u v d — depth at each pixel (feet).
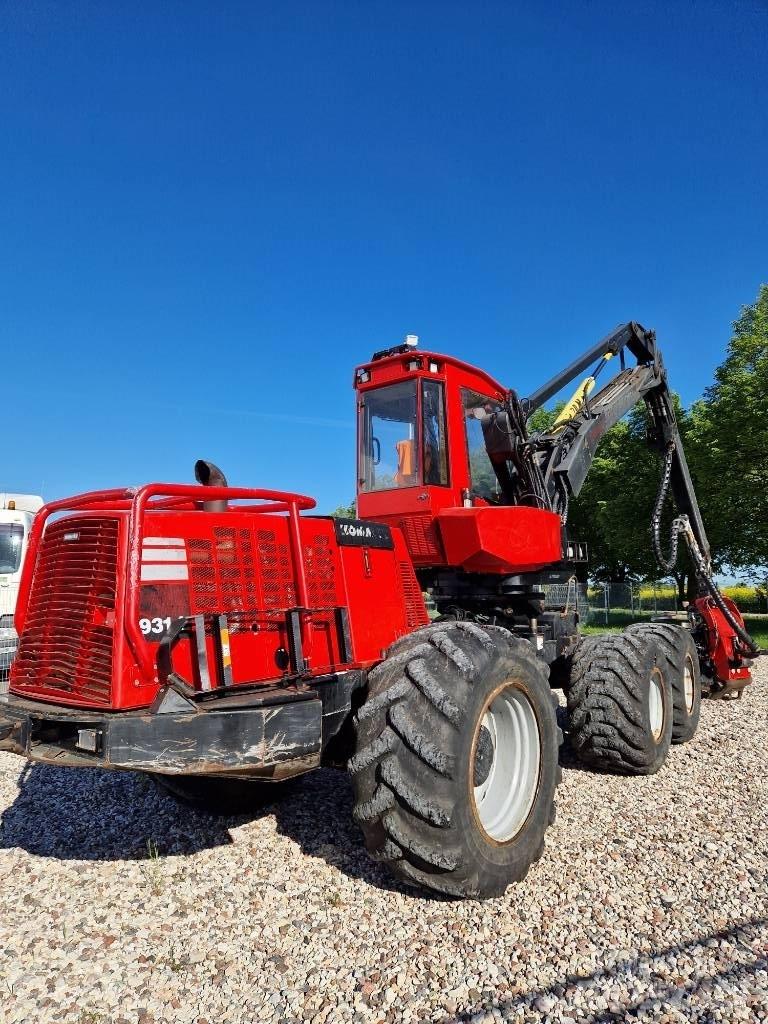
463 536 15.80
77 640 9.97
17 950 9.27
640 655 16.65
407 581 14.80
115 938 9.50
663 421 26.91
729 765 17.51
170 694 9.00
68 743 9.59
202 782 13.43
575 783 15.97
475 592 18.66
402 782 9.36
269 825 13.52
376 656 13.21
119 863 12.03
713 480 68.28
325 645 12.10
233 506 13.29
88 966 8.82
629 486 82.89
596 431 22.26
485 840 10.00
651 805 14.44
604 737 16.03
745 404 65.67
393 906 10.11
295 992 8.13
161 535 10.03
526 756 11.52
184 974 8.58
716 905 10.06
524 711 11.61
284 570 11.56
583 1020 7.52
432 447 16.79
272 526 11.55
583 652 17.22
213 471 11.91
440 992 8.05
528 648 11.74
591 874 11.14
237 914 10.05
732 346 70.64
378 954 8.86
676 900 10.22
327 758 12.32
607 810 14.14
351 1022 7.59
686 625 26.58
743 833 12.88
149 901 10.55
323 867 11.51
